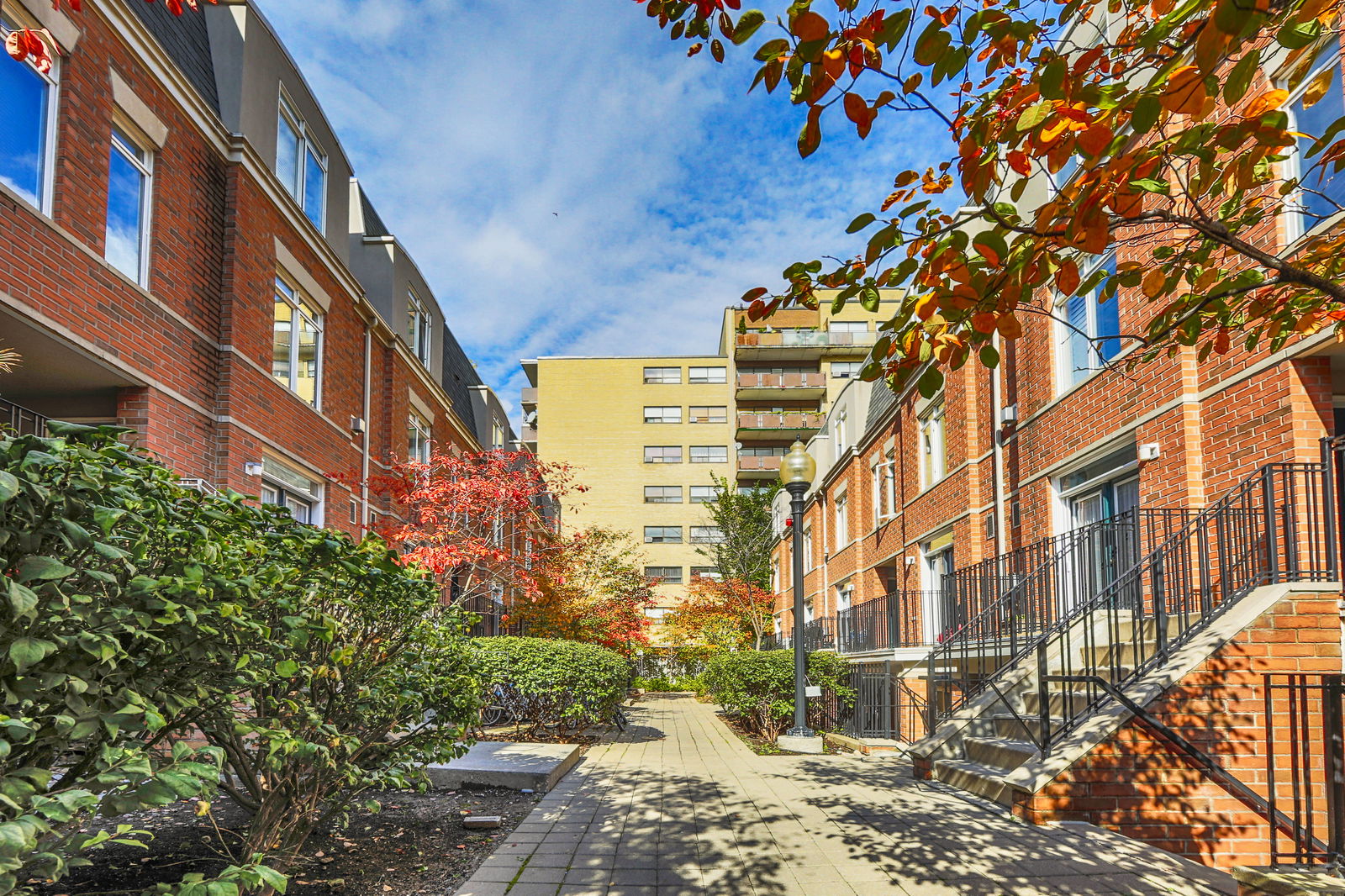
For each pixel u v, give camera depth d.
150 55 8.77
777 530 33.72
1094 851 5.45
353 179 17.08
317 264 13.01
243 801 4.71
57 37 7.41
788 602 31.06
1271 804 4.68
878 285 3.59
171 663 3.21
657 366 51.09
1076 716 7.01
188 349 9.45
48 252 7.25
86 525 2.77
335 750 4.48
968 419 14.03
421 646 5.49
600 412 50.53
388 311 16.56
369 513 15.16
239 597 3.30
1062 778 6.23
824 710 13.91
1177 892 4.64
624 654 17.12
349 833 6.03
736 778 8.81
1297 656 6.23
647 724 16.47
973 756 8.65
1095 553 10.51
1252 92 7.70
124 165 8.64
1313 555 6.66
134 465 3.22
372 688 4.81
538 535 14.26
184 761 2.85
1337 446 6.41
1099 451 10.22
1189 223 3.21
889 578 20.33
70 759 3.75
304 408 12.38
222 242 10.26
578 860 5.41
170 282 9.15
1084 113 2.72
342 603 4.62
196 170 9.77
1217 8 2.27
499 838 6.05
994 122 3.18
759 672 13.00
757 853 5.56
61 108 7.55
